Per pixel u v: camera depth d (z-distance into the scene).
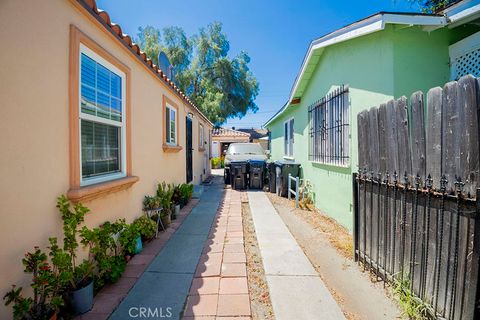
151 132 5.17
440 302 2.20
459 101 2.01
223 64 24.62
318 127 6.68
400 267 2.73
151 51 22.73
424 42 4.01
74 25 2.68
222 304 2.69
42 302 2.10
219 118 23.31
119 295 2.82
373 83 4.33
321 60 6.42
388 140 2.92
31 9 2.12
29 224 2.11
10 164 1.94
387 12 3.78
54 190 2.39
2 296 1.89
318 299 2.79
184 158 8.30
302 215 6.28
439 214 2.22
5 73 1.89
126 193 3.99
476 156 1.89
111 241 3.01
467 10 3.54
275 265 3.60
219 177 15.22
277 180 9.05
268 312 2.60
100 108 3.32
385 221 2.99
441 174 2.19
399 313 2.56
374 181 3.21
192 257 3.83
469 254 1.94
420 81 3.99
